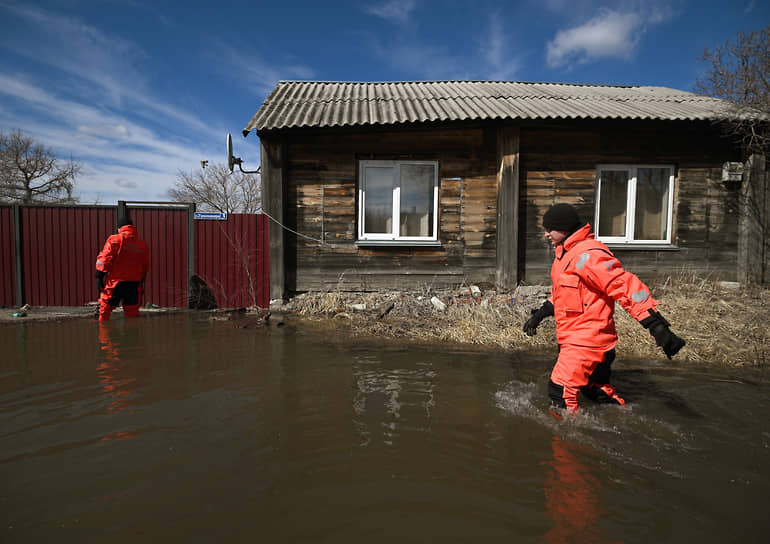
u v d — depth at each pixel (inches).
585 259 94.0
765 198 267.0
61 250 269.1
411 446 83.4
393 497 66.5
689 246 272.4
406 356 155.6
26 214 268.1
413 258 270.7
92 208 266.2
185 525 58.7
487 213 269.1
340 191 267.9
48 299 270.1
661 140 268.2
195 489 67.6
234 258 265.7
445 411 101.5
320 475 72.4
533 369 139.9
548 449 82.6
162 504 63.4
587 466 76.2
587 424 94.3
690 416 99.7
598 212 272.5
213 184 910.4
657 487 69.4
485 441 85.8
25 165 941.8
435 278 271.4
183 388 115.2
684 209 271.3
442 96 299.6
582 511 63.0
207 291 266.2
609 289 90.6
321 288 270.7
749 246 269.1
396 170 271.4
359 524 59.9
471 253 270.5
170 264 266.5
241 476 71.6
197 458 77.3
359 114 261.7
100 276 213.8
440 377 129.5
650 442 85.8
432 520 60.9
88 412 97.7
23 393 109.6
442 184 267.7
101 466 73.7
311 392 113.5
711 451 82.2
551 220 100.7
